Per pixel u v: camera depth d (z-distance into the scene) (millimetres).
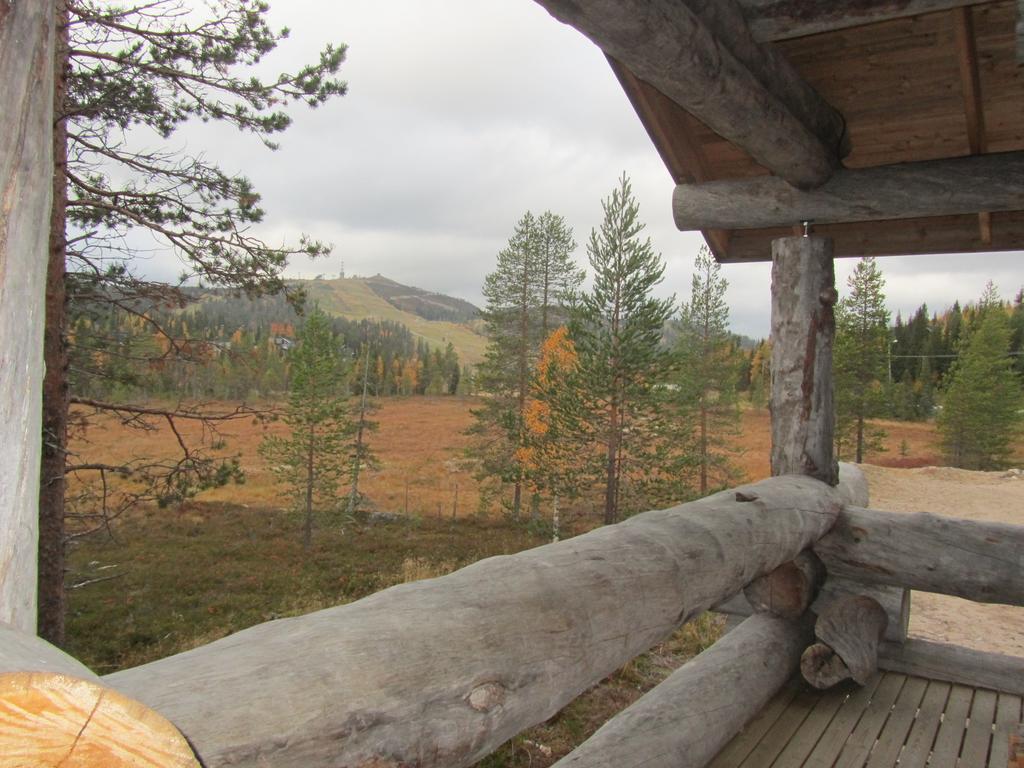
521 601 1393
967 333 34094
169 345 8328
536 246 26141
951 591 3328
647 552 1899
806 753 2801
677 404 18500
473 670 1165
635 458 16469
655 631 1780
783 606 3523
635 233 15695
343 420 22109
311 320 22047
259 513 22484
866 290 24812
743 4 2377
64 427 6629
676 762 2312
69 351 7484
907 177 3445
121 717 628
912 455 32844
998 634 6691
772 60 2678
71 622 11453
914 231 4168
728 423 23266
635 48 1956
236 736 817
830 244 3863
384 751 982
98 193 7590
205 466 8367
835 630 3324
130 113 7543
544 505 24875
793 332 3875
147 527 19281
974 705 3242
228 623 11922
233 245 8477
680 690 2664
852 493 4051
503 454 24250
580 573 1619
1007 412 29031
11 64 834
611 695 5949
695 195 3889
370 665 1029
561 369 17859
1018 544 3203
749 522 2566
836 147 3523
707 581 2086
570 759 2143
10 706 579
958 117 3387
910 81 3203
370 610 1184
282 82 8477
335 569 16141
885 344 25141
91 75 7211
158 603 12852
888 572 3443
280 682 919
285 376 53906
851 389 24844
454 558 17438
